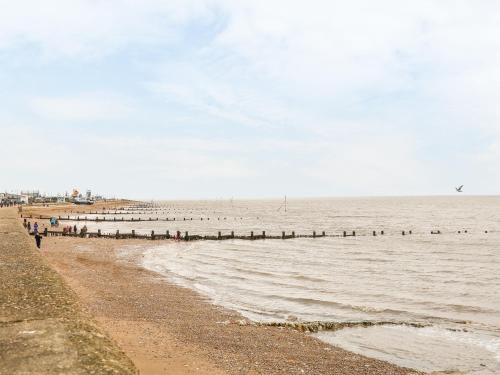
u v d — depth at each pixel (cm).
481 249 5659
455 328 1981
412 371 1445
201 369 1305
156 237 6172
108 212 15000
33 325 917
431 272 3797
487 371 1464
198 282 3127
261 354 1552
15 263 1825
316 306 2436
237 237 6550
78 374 675
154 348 1487
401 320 2134
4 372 667
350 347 1716
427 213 16450
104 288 2633
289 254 5003
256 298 2630
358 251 5372
